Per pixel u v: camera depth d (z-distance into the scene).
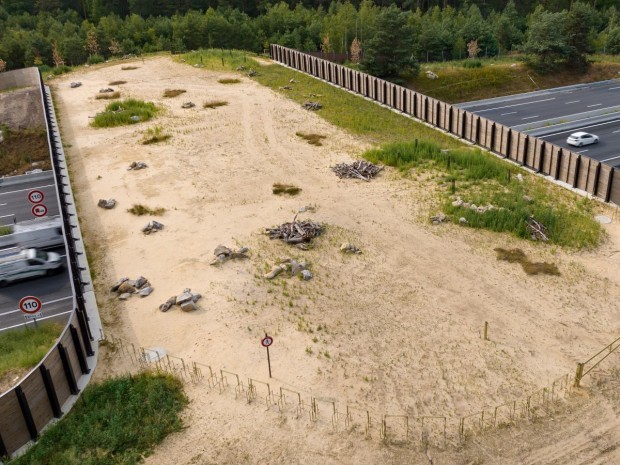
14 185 38.31
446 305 22.22
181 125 43.44
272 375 18.61
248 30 85.56
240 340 20.33
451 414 16.98
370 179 33.72
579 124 50.62
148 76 58.34
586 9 68.81
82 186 34.00
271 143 39.69
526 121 52.72
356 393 17.78
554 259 25.36
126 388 18.05
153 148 39.12
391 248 26.39
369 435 16.22
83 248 26.89
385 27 61.31
